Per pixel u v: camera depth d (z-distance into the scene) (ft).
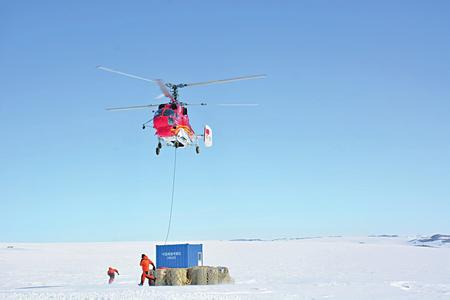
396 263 175.63
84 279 112.37
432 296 54.65
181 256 75.56
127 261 189.78
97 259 201.05
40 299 47.57
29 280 110.93
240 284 70.44
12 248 277.23
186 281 70.90
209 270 71.26
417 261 187.42
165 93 73.00
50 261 189.47
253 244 322.55
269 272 131.64
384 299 51.67
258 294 54.03
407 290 60.70
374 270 140.26
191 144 81.05
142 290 56.95
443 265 164.55
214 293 53.88
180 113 73.51
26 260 194.39
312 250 264.72
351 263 176.04
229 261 187.73
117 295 49.78
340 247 290.97
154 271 71.10
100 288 63.16
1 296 49.49
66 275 126.93
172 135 71.97
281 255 226.79
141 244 327.88
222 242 356.18
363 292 57.98
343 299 51.19
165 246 76.64
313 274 123.54
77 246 305.32
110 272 82.28
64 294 50.83
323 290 59.57
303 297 52.26
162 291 55.26
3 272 138.51
